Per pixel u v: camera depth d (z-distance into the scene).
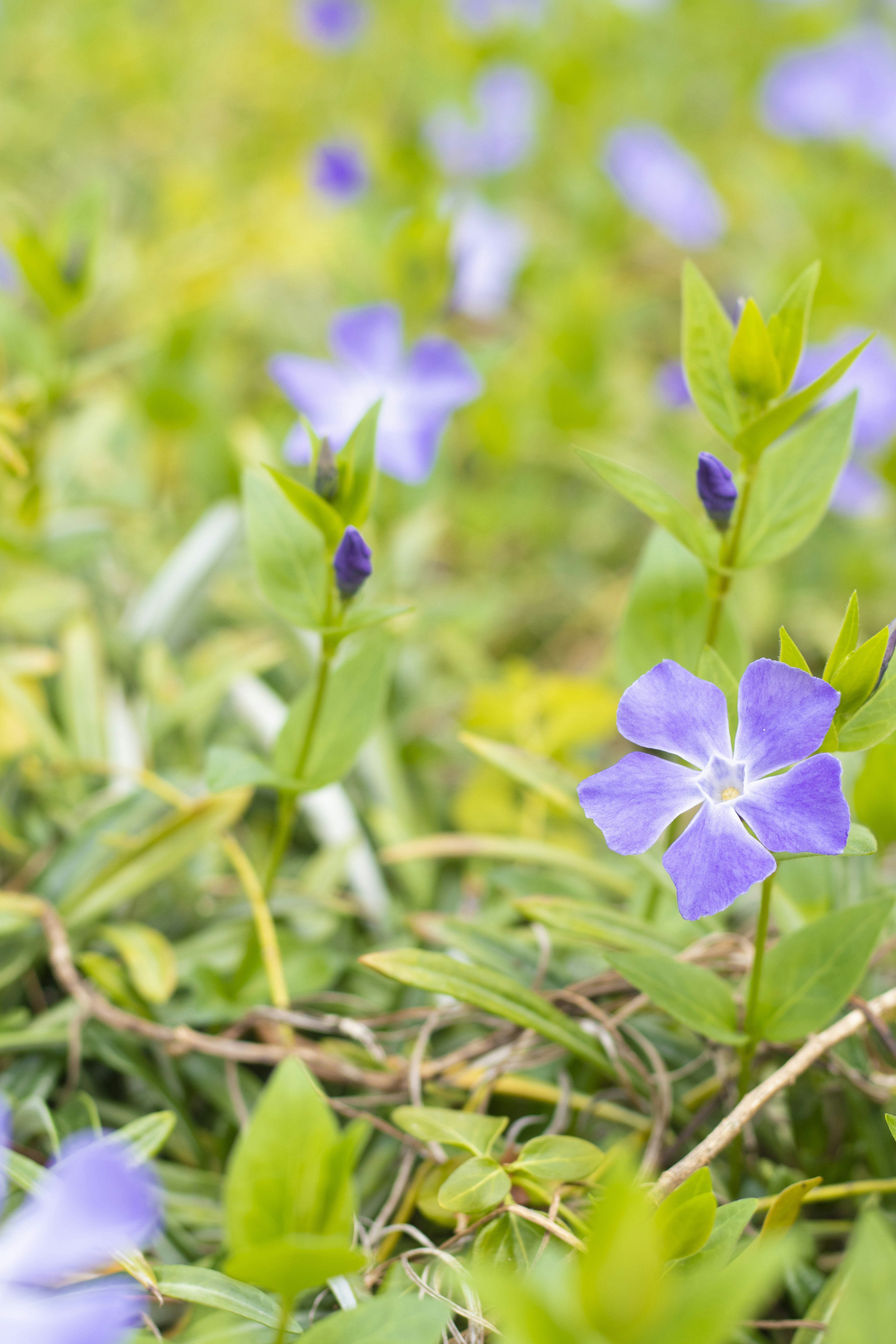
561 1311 0.61
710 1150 0.69
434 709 0.91
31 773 0.82
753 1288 0.60
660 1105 0.73
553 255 1.37
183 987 0.77
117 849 0.79
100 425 0.96
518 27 1.61
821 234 1.30
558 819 0.86
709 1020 0.70
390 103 1.58
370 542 0.92
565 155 1.55
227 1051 0.74
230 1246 0.64
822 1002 0.70
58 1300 0.67
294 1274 0.63
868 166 1.55
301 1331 0.68
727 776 0.66
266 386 1.20
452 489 1.11
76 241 0.85
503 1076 0.74
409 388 0.91
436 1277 0.69
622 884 0.78
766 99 1.59
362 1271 0.70
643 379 1.28
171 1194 0.73
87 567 0.89
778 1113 0.75
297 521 0.74
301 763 0.74
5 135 1.38
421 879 0.83
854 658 0.67
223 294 1.15
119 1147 0.69
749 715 0.66
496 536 1.09
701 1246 0.65
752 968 0.70
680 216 1.34
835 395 1.04
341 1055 0.76
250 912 0.80
